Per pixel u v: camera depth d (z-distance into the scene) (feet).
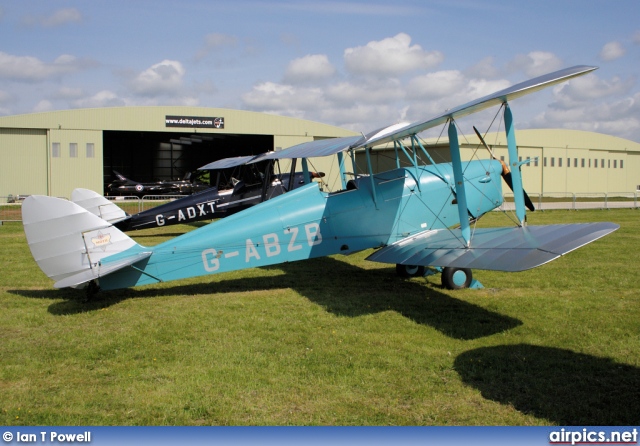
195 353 19.33
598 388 15.84
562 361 17.92
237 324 22.97
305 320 23.57
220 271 28.37
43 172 127.85
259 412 14.75
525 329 21.58
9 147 124.98
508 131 24.38
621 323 22.15
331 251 30.37
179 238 27.78
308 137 142.61
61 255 25.73
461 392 15.78
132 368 17.93
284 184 55.06
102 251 26.40
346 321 23.34
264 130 139.13
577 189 148.56
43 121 125.70
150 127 131.85
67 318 24.17
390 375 17.07
